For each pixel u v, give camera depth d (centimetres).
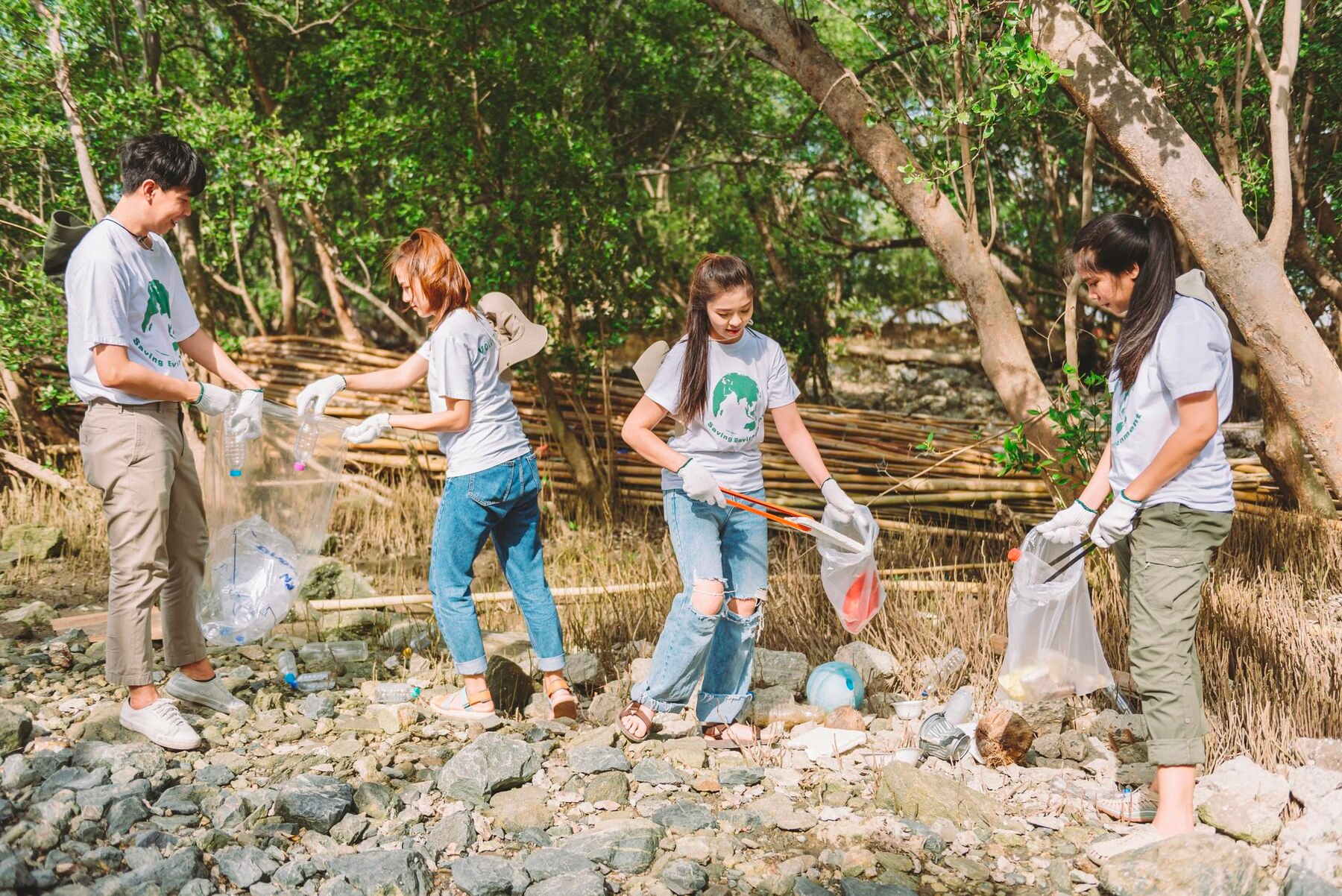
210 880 249
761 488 335
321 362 846
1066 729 363
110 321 298
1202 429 254
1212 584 471
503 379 352
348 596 518
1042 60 391
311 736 344
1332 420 386
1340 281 673
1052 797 310
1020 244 1030
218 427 352
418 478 702
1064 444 489
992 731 332
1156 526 268
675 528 324
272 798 288
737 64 879
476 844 276
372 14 632
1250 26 400
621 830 278
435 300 342
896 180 491
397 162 634
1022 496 636
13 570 558
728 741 347
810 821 290
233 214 740
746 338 323
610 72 819
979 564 545
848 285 1216
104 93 636
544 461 702
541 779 316
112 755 302
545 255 657
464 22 632
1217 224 387
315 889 250
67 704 354
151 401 316
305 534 361
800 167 991
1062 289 965
